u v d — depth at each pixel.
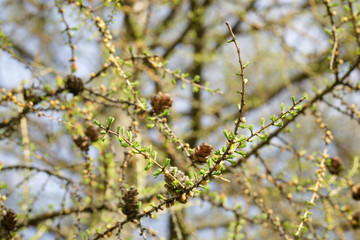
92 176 2.23
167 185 1.62
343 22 2.42
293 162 4.28
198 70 4.90
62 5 2.29
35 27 4.29
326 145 2.39
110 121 1.49
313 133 4.93
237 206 2.80
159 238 2.39
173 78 2.36
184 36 4.40
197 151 1.76
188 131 4.40
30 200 2.67
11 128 2.32
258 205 2.57
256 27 4.34
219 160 1.53
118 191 2.82
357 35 2.41
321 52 3.88
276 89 5.26
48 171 2.42
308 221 2.40
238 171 2.85
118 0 2.19
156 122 2.12
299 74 5.16
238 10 4.57
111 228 1.86
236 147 1.54
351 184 2.43
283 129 2.58
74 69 2.33
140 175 2.97
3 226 1.87
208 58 4.53
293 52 3.96
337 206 2.40
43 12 4.08
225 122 4.45
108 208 2.60
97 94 2.30
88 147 2.19
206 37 5.01
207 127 4.82
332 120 5.22
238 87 4.87
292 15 4.23
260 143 2.62
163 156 3.70
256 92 5.12
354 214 2.38
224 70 5.04
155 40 4.45
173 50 4.48
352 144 5.28
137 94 2.18
